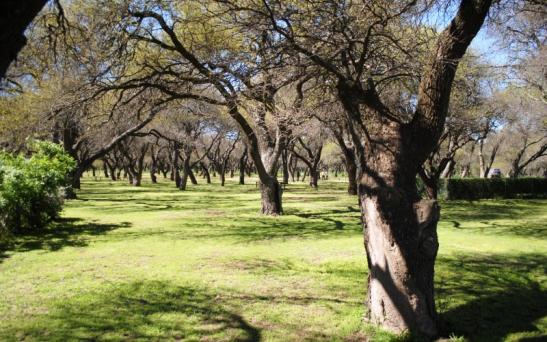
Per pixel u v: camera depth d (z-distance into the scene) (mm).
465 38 5023
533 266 8914
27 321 5418
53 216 14680
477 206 23656
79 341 4855
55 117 9352
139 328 5246
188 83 9797
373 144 5289
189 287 7000
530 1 7180
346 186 46875
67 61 7426
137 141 41750
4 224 10641
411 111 11734
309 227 14164
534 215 18969
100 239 11477
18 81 11930
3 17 2010
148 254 9570
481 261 9336
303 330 5238
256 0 6781
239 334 5113
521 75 16203
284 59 5641
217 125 35125
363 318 5453
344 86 5449
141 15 7938
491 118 23016
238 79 6414
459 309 6180
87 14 7770
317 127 17609
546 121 27297
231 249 10273
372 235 5223
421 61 5293
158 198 26922
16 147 13547
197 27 10312
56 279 7371
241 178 52281
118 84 9148
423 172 24172
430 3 5641
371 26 4906
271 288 7004
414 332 4969
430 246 5004
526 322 5746
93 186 41969
